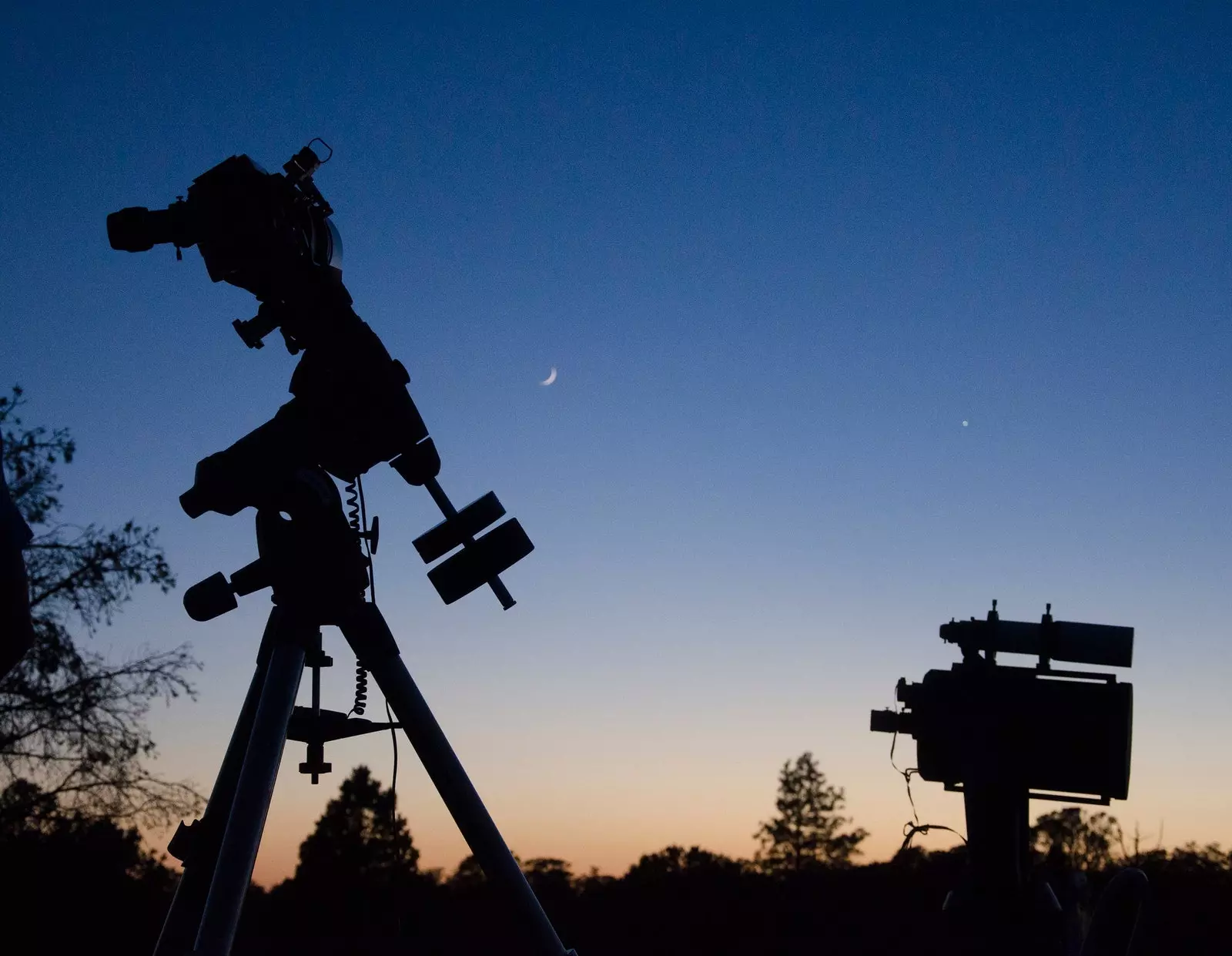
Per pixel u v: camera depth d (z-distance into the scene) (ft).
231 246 8.27
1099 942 8.03
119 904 56.49
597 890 106.32
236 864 7.00
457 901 45.09
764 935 79.77
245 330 8.87
